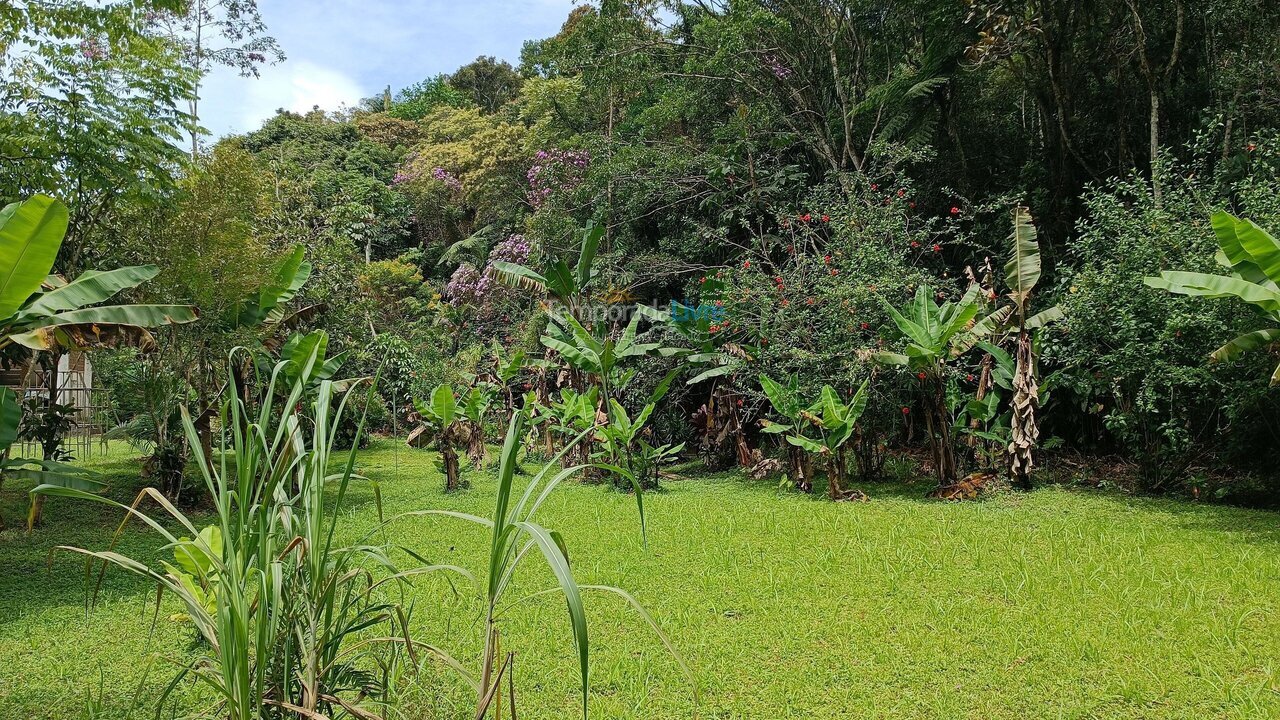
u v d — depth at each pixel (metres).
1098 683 3.27
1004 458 8.64
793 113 12.82
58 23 6.51
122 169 6.55
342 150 27.44
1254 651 3.57
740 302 9.45
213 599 2.54
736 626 4.04
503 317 17.72
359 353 11.02
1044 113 10.42
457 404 11.02
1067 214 10.24
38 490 2.05
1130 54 9.70
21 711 3.14
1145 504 7.35
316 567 2.30
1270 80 8.57
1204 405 7.82
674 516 7.18
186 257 7.24
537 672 3.46
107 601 4.68
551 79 18.36
